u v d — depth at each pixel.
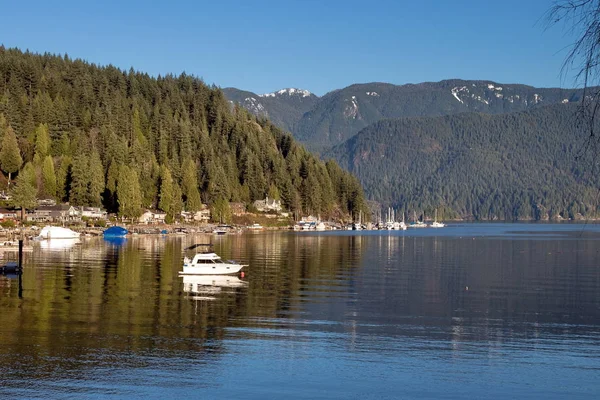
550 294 70.81
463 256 129.00
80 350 41.72
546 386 35.97
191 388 34.72
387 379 36.81
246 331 48.16
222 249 140.00
